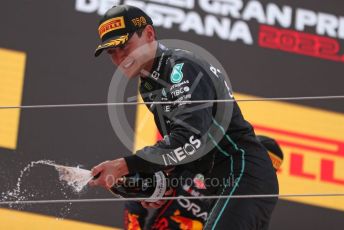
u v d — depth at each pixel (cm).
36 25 1808
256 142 1203
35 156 1700
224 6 1900
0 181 1631
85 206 1652
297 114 1852
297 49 1912
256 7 1917
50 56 1791
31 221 1619
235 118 1195
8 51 1773
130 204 1546
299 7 1942
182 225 1506
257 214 1164
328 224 1755
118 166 1116
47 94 1761
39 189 1634
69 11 1836
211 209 1202
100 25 1208
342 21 1958
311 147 1828
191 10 1883
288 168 1797
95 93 1783
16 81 1755
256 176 1170
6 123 1708
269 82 1875
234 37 1888
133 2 1867
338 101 1883
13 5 1811
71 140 1727
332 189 1795
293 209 1748
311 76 1902
